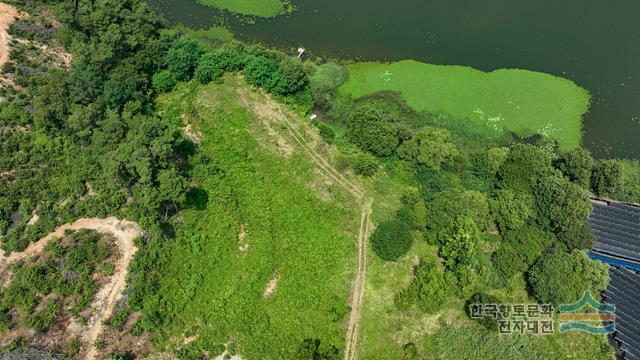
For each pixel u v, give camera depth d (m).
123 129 65.50
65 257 56.72
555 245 66.56
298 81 78.81
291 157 73.25
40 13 75.31
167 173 59.56
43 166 62.75
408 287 63.66
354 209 69.56
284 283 61.97
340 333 60.09
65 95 68.06
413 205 69.00
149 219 60.25
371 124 73.38
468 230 63.84
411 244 66.31
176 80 79.31
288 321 59.66
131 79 73.56
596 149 79.62
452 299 64.12
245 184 69.31
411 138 74.38
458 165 72.06
